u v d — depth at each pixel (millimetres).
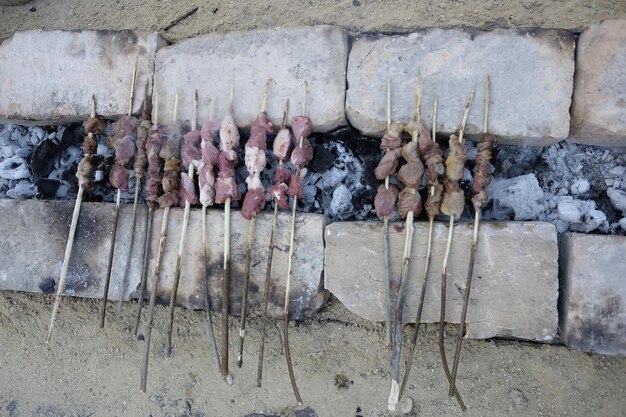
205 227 819
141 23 965
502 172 833
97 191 912
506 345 813
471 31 780
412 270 779
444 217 805
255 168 799
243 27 927
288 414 853
